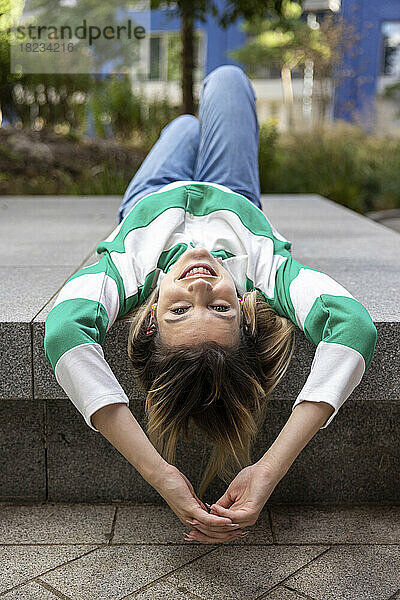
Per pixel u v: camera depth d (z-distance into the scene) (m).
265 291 2.04
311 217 4.38
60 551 1.78
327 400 1.61
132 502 2.08
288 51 15.14
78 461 2.08
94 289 1.84
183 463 2.08
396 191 8.45
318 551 1.79
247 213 2.29
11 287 2.36
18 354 1.90
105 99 9.56
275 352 1.85
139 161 8.71
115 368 1.92
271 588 1.63
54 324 1.67
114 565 1.72
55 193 7.77
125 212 2.91
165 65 13.98
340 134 9.48
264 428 2.09
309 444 2.08
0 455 2.08
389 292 2.29
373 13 14.78
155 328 1.80
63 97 9.36
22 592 1.60
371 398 1.94
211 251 2.16
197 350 1.68
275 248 2.18
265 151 8.18
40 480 2.09
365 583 1.65
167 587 1.63
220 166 3.01
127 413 1.59
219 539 1.55
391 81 14.81
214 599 1.59
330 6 15.59
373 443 2.09
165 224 2.19
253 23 6.78
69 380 1.61
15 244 3.33
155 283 2.07
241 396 1.73
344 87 14.69
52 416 2.06
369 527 1.94
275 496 2.10
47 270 2.68
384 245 3.29
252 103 3.27
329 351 1.66
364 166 8.81
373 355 1.91
